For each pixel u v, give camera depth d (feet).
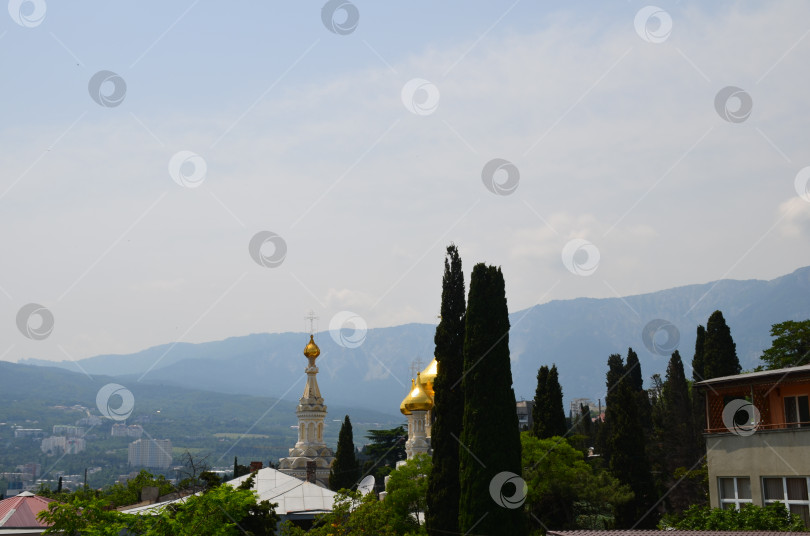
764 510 123.34
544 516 206.80
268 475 233.14
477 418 151.94
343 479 339.77
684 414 272.10
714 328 232.12
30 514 162.30
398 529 183.42
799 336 230.27
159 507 144.05
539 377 247.70
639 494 212.43
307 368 417.28
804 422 130.41
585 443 317.83
